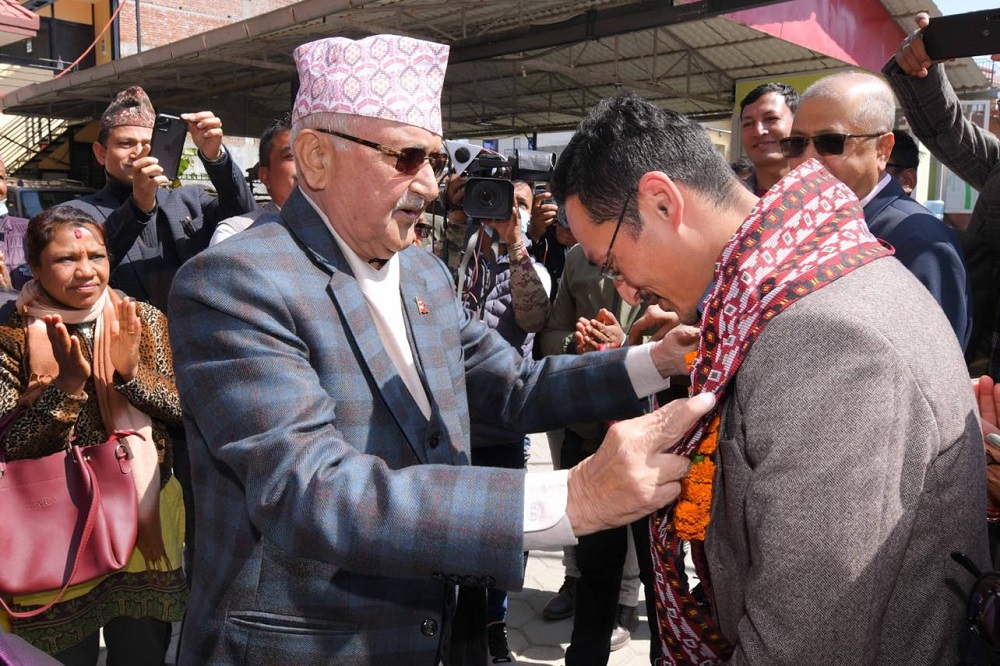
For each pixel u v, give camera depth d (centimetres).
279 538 113
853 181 211
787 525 91
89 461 208
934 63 222
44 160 1820
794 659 91
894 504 91
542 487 108
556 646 299
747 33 898
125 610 222
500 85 1379
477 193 256
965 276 197
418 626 135
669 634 124
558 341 289
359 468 113
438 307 157
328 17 798
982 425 137
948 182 884
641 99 117
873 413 89
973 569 98
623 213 113
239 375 119
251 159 1781
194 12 1838
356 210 132
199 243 309
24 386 211
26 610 200
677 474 103
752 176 311
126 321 212
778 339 95
